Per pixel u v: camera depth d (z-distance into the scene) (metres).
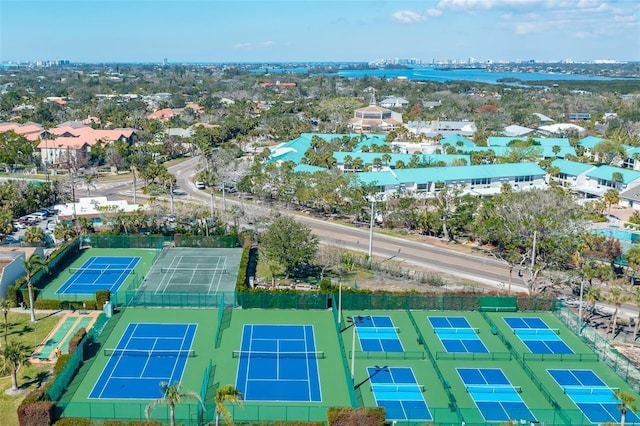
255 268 103.38
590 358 72.38
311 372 67.75
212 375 66.31
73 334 76.56
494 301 86.50
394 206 132.88
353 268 103.56
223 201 141.75
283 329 79.12
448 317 84.25
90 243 113.25
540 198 110.00
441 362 70.88
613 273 92.69
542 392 64.50
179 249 114.00
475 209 126.31
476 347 74.81
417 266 106.44
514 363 71.19
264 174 153.25
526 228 103.44
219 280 96.56
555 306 86.56
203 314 83.56
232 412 58.19
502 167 169.38
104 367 67.69
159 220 120.88
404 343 75.38
